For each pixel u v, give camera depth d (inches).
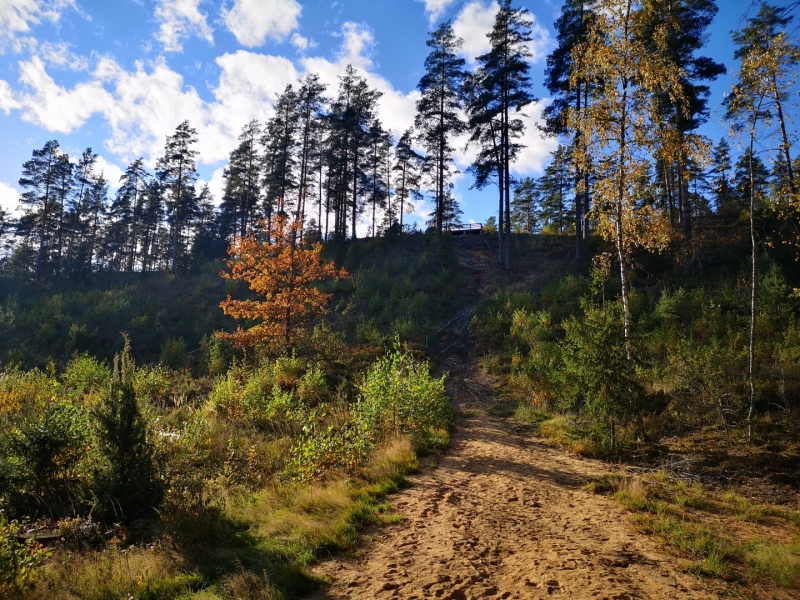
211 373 856.9
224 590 168.4
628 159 455.5
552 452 418.3
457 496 296.7
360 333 971.3
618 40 457.1
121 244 2514.8
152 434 293.7
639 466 364.5
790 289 647.8
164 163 1927.9
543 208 2279.8
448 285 1221.7
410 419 450.0
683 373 474.6
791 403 412.8
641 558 197.8
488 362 823.1
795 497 288.7
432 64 1499.8
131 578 177.2
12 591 159.6
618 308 473.4
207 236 2116.1
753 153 416.2
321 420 498.0
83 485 259.9
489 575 185.9
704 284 838.5
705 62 896.3
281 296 831.1
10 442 276.4
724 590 167.6
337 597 172.6
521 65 1224.8
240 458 395.5
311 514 253.3
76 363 751.1
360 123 1699.1
